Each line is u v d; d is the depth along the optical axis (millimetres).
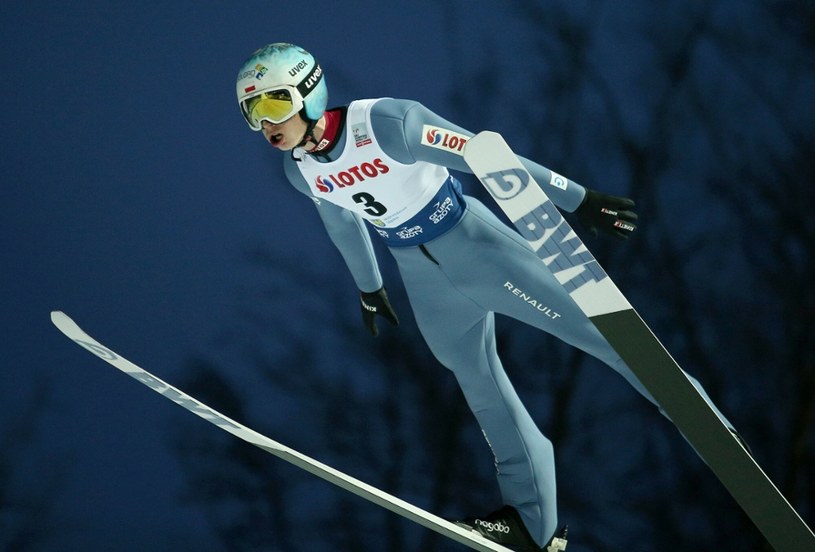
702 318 38000
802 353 37406
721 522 35688
